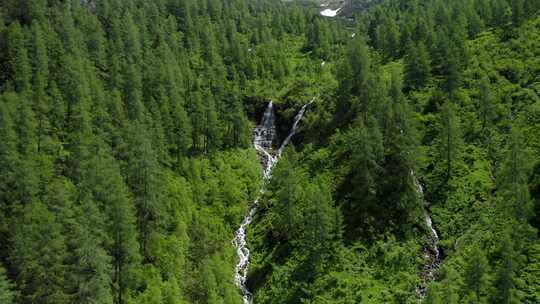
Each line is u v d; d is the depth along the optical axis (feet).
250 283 257.55
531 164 244.83
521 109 300.81
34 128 271.90
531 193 237.25
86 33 399.03
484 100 296.30
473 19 404.16
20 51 312.91
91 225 197.88
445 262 233.96
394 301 219.61
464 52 354.13
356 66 356.79
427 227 256.11
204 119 339.98
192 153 334.85
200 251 254.47
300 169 320.70
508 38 375.86
